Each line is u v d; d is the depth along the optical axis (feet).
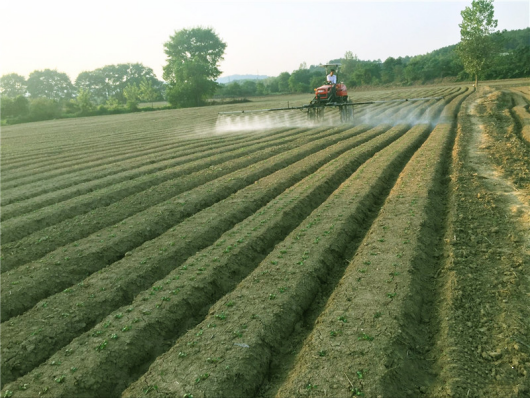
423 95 130.62
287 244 24.99
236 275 22.79
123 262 24.07
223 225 29.17
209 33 245.24
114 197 37.50
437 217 28.32
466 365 14.57
